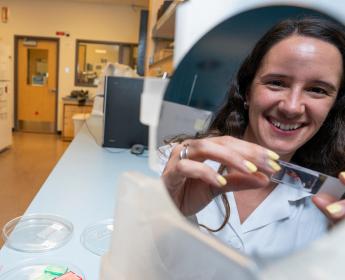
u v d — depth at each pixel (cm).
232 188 43
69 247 77
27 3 584
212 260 29
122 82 172
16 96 612
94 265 71
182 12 35
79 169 140
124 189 35
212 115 79
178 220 33
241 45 61
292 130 55
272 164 42
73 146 185
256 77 61
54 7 588
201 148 41
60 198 107
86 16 594
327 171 62
